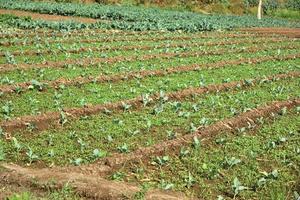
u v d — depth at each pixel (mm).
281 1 67688
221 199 7797
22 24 25656
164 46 21500
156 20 33688
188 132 10648
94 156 9070
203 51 20734
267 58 20078
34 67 15734
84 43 21094
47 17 32875
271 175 8695
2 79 13562
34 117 10812
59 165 8766
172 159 9312
